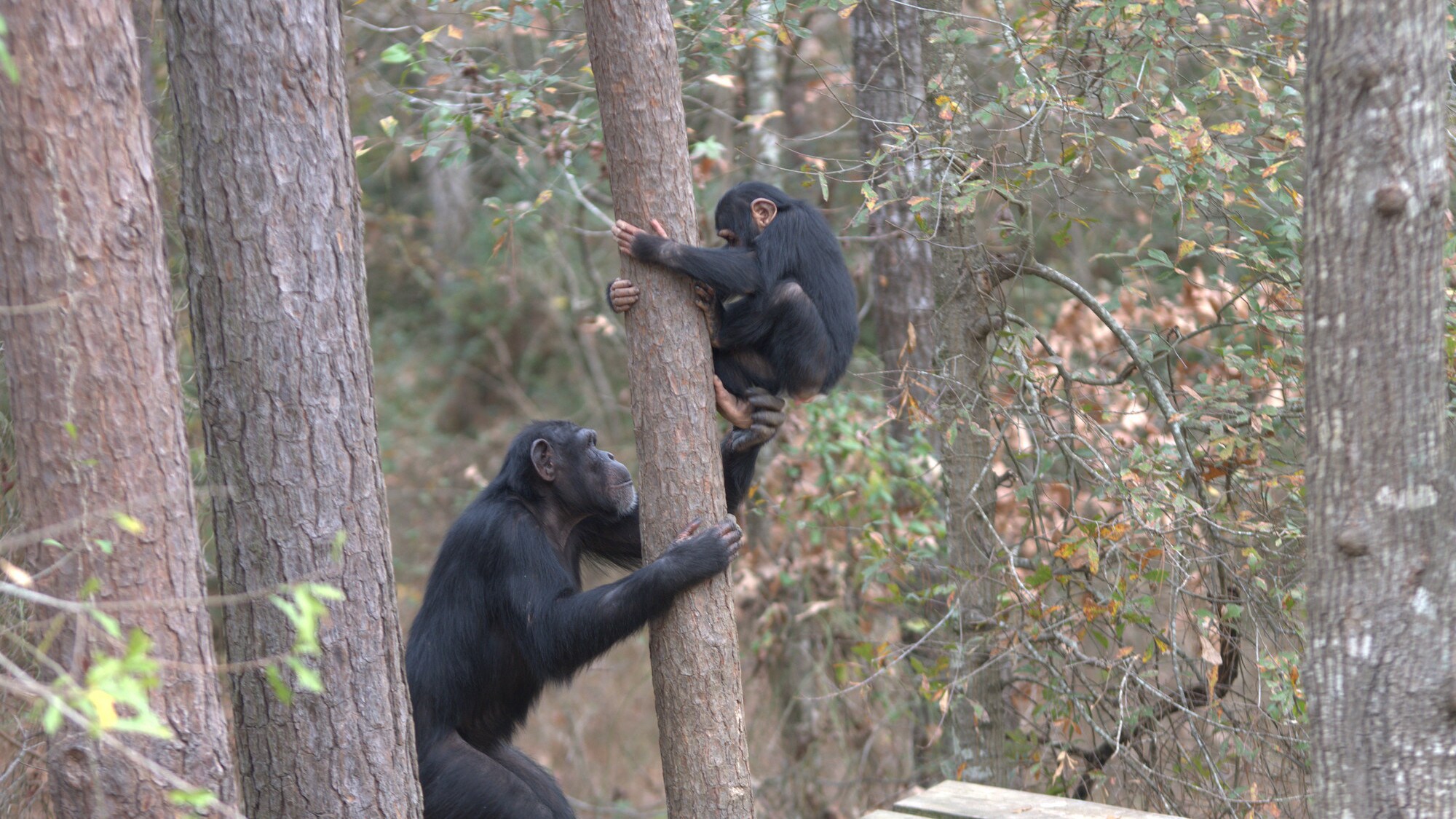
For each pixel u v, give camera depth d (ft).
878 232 47.57
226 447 23.54
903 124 34.96
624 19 25.25
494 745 31.71
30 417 18.70
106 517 17.57
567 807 31.55
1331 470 18.08
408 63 45.85
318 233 23.48
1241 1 38.88
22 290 18.48
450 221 110.73
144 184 19.15
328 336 23.61
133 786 19.08
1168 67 38.83
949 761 43.04
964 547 41.09
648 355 25.72
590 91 44.78
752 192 32.53
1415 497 17.58
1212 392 36.70
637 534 33.58
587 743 74.79
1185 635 38.83
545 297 103.65
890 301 48.91
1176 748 36.35
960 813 28.30
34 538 17.34
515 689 31.37
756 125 46.75
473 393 112.47
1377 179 17.19
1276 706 32.19
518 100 41.29
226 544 23.85
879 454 48.29
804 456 50.24
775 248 30.68
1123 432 44.93
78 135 18.30
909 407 39.09
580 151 48.73
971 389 38.27
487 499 31.78
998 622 38.73
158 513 19.21
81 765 19.04
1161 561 35.12
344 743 23.67
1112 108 35.22
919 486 49.57
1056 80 35.55
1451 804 17.75
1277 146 36.40
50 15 18.02
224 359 23.38
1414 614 17.65
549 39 61.21
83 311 18.45
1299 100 35.60
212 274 23.25
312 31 23.31
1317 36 17.74
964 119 37.45
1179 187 32.78
